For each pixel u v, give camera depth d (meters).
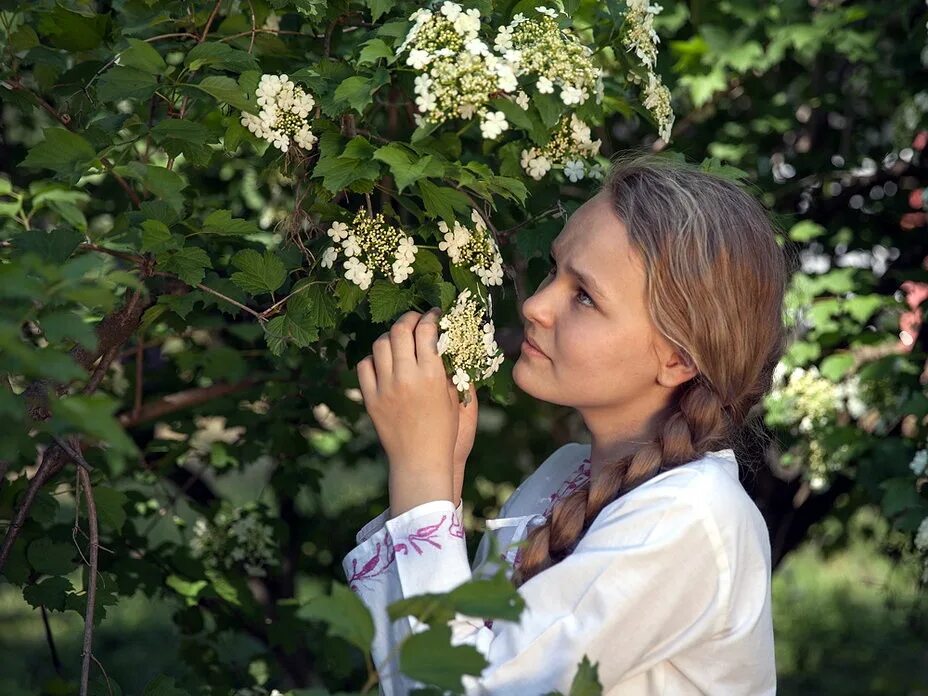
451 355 1.44
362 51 1.46
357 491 4.10
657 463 1.37
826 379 2.73
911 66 2.77
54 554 1.70
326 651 2.42
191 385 2.77
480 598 0.98
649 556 1.26
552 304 1.44
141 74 1.48
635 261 1.39
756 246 1.44
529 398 3.10
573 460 1.69
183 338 2.54
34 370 1.00
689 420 1.39
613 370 1.41
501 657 1.26
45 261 1.39
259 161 2.53
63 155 1.45
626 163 1.52
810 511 3.03
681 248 1.38
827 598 5.41
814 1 3.09
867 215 2.99
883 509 2.35
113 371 2.56
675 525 1.28
